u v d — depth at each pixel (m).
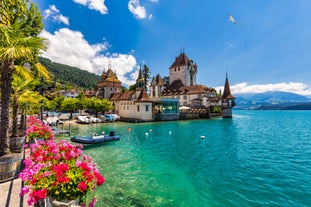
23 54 5.21
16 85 9.30
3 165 5.74
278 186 8.38
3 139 6.08
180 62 76.44
